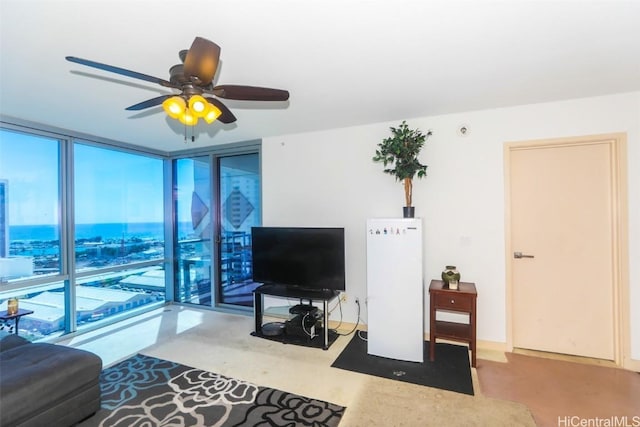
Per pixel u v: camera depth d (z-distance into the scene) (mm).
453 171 3123
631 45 1835
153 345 3188
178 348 3109
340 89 2477
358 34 1709
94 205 3820
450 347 3086
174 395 2301
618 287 2688
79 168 3666
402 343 2803
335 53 1914
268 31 1665
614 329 2746
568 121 2754
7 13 1476
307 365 2742
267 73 2180
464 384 2412
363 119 3279
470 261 3076
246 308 4184
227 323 3828
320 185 3717
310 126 3521
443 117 3146
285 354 2961
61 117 3088
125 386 2426
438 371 2611
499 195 2975
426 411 2096
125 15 1508
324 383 2451
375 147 3449
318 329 3502
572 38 1763
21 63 1996
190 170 4629
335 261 3221
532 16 1564
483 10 1515
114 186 4070
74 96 2553
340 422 1999
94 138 3768
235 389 2375
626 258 2621
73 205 3559
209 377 2551
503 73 2211
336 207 3643
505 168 2949
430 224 3209
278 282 3484
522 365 2703
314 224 3744
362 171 3516
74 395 1966
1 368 1863
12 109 2852
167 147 4445
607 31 1694
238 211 4320
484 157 3016
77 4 1421
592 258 2805
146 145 4316
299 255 3375
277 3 1435
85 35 1681
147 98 2598
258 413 2088
